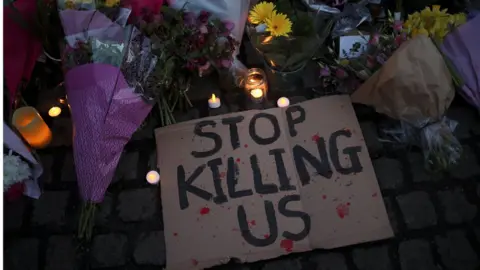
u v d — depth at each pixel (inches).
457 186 70.1
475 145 73.5
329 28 76.2
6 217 69.2
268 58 75.2
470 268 64.4
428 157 70.7
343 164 70.8
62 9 67.8
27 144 68.7
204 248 65.9
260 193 69.1
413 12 82.7
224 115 75.3
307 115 75.0
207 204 68.6
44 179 72.1
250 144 72.9
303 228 66.6
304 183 69.6
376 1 82.5
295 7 82.0
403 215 68.2
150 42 67.9
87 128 62.5
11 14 68.2
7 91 67.6
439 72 68.8
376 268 64.8
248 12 79.0
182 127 74.4
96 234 67.9
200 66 71.0
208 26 71.1
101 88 62.5
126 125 67.3
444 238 66.5
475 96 73.8
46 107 78.4
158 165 72.0
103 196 65.1
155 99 71.0
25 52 72.0
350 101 76.0
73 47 64.7
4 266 66.1
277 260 65.7
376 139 74.0
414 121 70.7
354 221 66.8
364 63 75.4
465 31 75.5
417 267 64.7
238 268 65.5
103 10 67.2
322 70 76.4
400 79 68.4
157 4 72.9
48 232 68.3
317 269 65.0
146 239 67.4
